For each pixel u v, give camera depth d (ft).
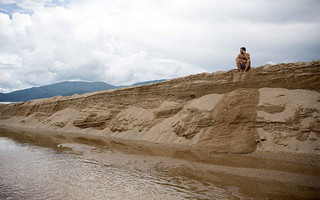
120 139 99.66
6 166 58.39
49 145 88.17
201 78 95.71
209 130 75.20
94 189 41.34
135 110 112.68
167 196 37.19
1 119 220.43
